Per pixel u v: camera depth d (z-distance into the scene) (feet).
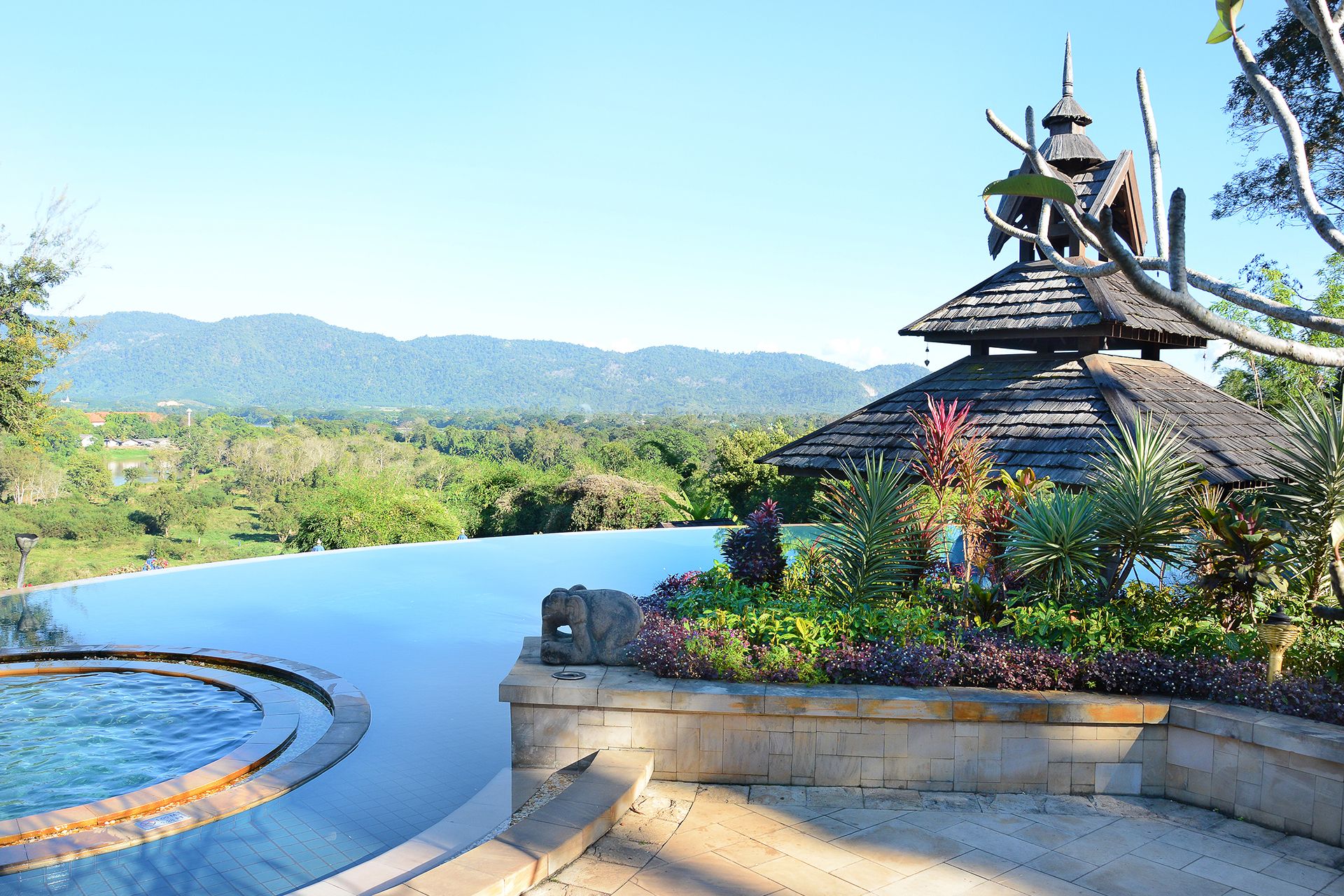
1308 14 11.60
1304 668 19.90
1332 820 16.56
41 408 80.74
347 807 18.75
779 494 96.78
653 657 20.77
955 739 19.10
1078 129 37.19
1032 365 34.37
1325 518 21.59
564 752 20.06
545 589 45.91
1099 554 23.73
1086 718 18.80
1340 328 10.84
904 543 25.18
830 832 17.15
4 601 41.75
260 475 291.99
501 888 14.10
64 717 25.02
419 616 38.83
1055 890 15.02
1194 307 10.14
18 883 15.24
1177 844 16.74
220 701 26.73
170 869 15.88
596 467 127.03
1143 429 26.23
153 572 50.03
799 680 20.20
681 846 16.49
